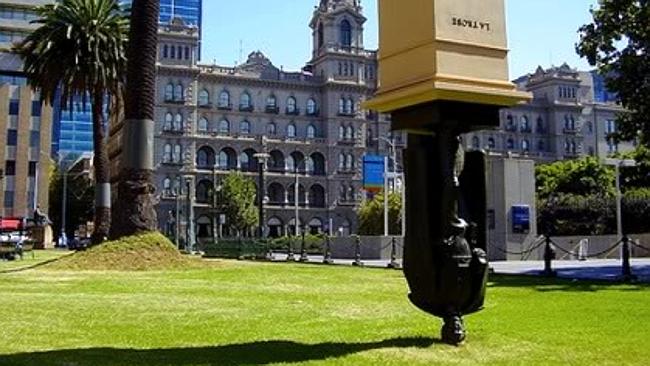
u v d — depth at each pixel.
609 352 6.22
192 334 7.33
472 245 6.60
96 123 33.53
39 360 5.71
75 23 32.66
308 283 14.72
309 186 110.12
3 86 73.62
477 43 6.80
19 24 74.56
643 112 20.12
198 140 103.31
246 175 105.00
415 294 6.70
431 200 6.64
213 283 14.24
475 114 6.76
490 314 9.12
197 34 104.44
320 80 113.50
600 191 60.34
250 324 8.15
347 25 114.81
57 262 18.89
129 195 20.20
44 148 75.00
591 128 127.12
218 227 95.69
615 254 36.41
